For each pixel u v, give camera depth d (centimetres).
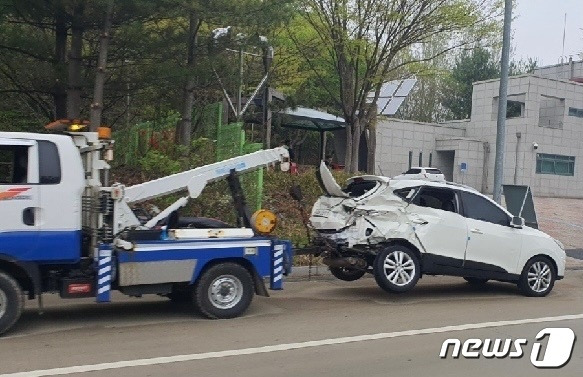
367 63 1867
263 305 1010
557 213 2628
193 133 1941
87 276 835
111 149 883
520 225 1165
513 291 1221
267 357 712
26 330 823
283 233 1424
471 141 3816
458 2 1780
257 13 1349
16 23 1323
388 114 3134
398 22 1784
